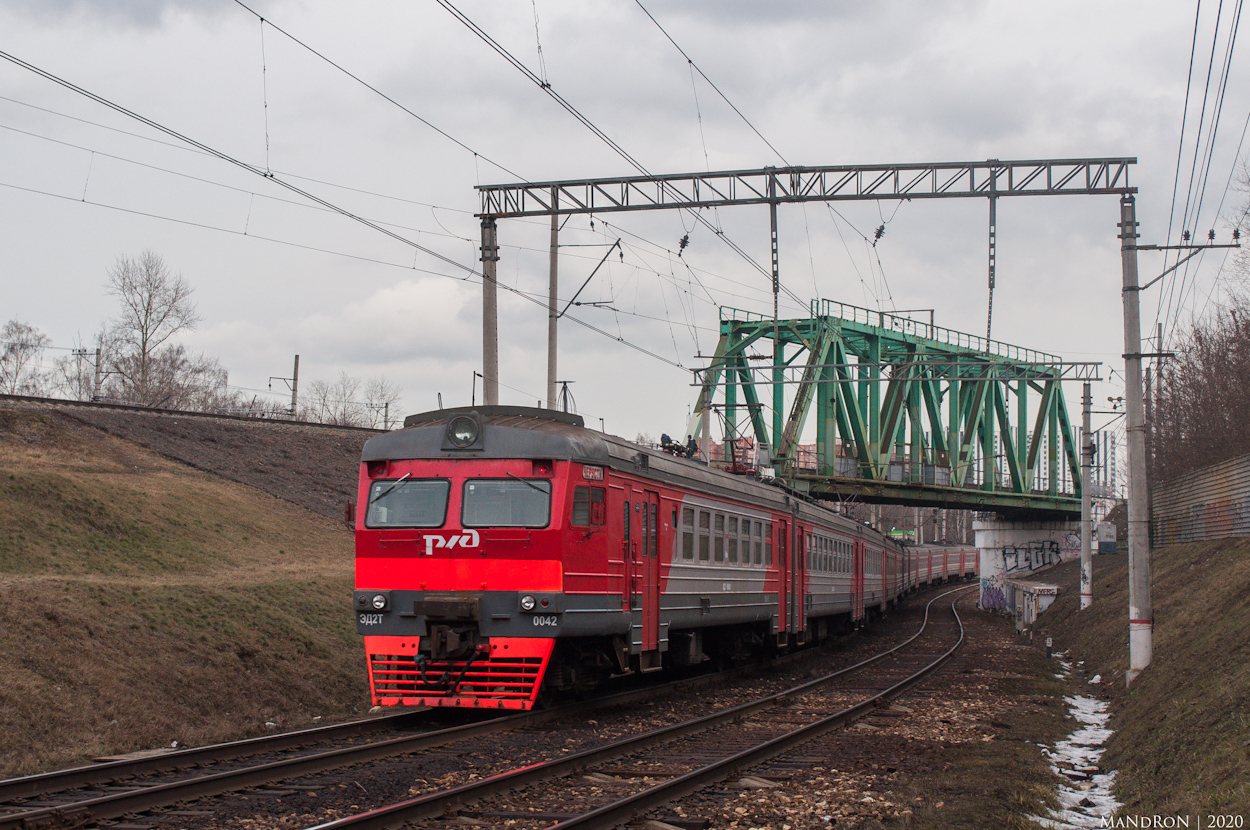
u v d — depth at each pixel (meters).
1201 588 23.27
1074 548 70.06
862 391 49.03
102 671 13.45
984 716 15.51
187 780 8.76
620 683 18.30
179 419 37.69
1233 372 45.88
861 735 13.17
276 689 15.51
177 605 16.73
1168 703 13.38
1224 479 32.75
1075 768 12.18
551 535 13.27
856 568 33.16
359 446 42.84
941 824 8.35
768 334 44.91
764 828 8.27
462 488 13.65
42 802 8.36
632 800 8.30
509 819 8.13
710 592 18.39
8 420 30.52
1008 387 56.06
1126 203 20.55
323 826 7.17
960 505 53.22
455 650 13.17
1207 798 8.27
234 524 28.06
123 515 24.86
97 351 63.69
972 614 50.72
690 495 17.58
